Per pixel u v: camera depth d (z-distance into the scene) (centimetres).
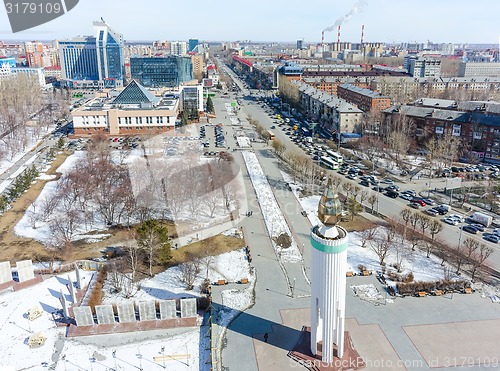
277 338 6569
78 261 8831
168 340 6662
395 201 12231
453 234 10081
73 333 6800
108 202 10694
